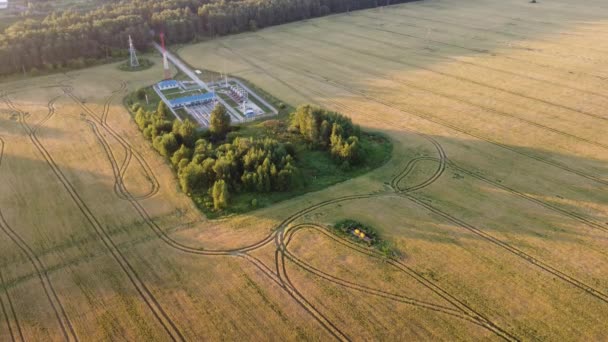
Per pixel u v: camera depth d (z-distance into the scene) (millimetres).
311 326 39000
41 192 59406
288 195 59094
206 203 56969
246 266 46094
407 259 46750
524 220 52938
